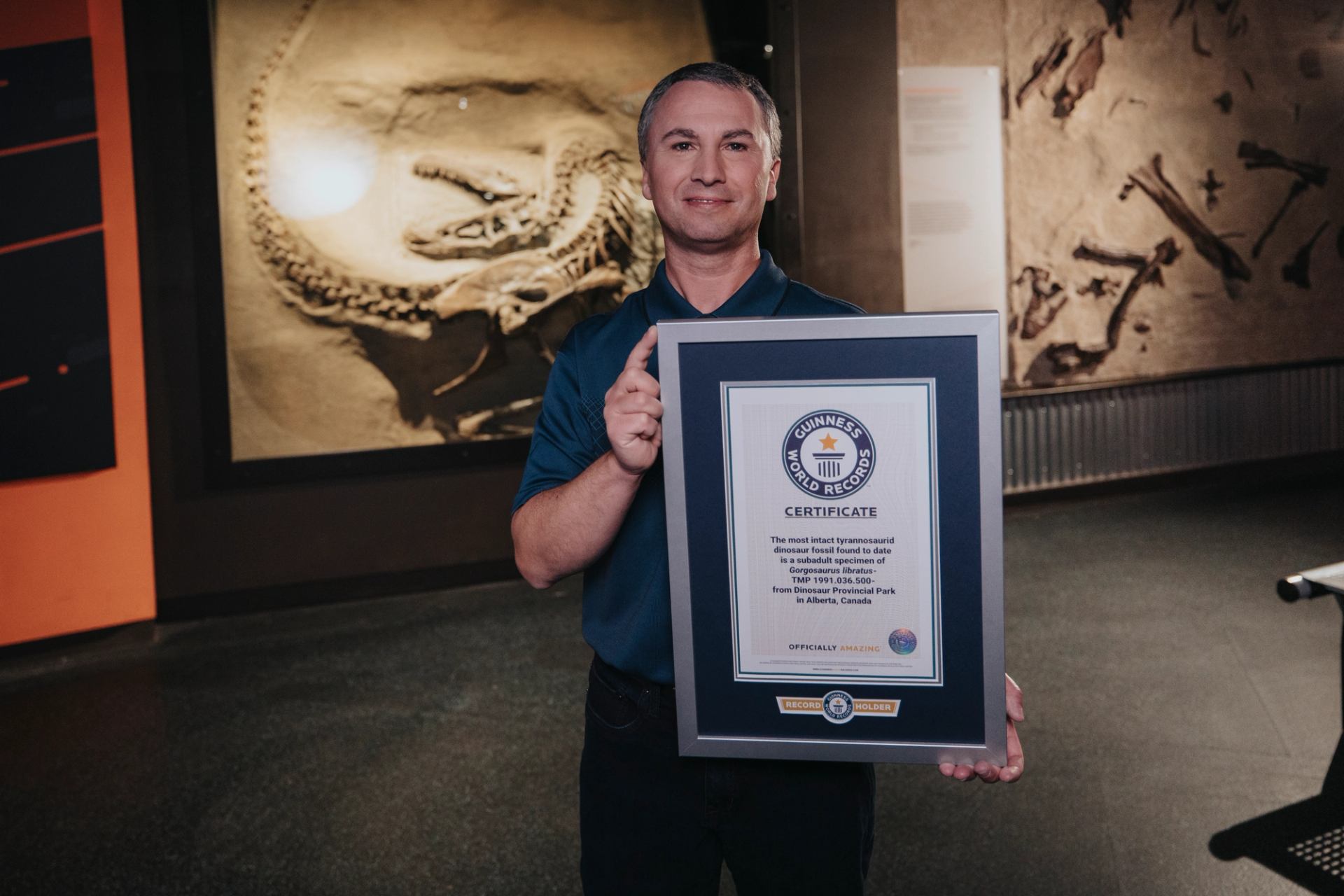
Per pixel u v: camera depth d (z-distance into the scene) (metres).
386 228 4.82
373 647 4.29
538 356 5.17
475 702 3.68
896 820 2.78
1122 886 2.44
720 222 1.30
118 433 4.37
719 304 1.38
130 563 4.43
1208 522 5.84
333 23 4.62
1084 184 6.28
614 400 1.16
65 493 4.27
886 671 1.17
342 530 4.89
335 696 3.78
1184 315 6.64
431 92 4.82
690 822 1.36
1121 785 2.89
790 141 5.48
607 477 1.21
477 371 5.06
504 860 2.64
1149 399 6.59
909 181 5.85
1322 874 2.44
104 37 4.21
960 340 1.10
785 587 1.17
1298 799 2.77
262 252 4.62
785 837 1.34
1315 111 6.84
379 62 4.72
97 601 4.36
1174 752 3.07
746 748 1.20
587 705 1.44
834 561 1.16
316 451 4.81
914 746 1.17
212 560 4.68
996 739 1.15
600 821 1.41
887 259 5.80
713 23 5.28
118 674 4.07
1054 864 2.54
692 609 1.19
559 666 4.00
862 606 1.16
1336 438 7.13
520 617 4.63
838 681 1.18
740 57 5.35
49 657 4.25
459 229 4.95
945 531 1.13
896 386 1.12
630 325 1.40
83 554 4.32
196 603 4.67
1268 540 5.39
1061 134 6.18
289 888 2.55
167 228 4.44
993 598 1.13
